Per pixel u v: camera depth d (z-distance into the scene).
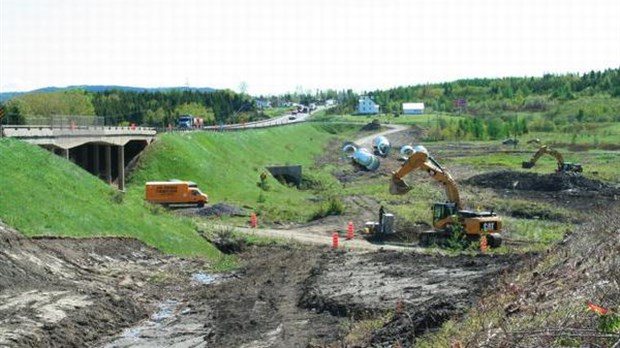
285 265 33.31
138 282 28.61
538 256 25.00
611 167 87.56
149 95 157.25
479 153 111.00
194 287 29.56
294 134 118.81
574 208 55.84
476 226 37.34
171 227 38.03
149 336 22.11
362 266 31.53
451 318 18.52
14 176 32.09
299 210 55.12
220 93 182.38
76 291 24.53
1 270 24.02
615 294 13.53
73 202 33.44
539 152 83.19
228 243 39.72
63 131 48.06
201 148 69.62
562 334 11.40
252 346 20.41
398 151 115.38
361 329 20.67
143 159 62.31
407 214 50.34
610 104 180.62
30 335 19.48
